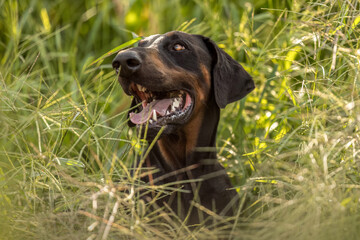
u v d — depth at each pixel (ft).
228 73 26.48
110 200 21.52
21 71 35.22
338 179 22.56
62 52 39.63
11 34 35.96
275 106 31.91
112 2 40.65
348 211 21.33
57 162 25.03
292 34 32.73
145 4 40.34
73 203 22.72
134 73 23.15
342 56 26.40
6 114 26.78
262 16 36.24
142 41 25.96
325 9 28.96
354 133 23.07
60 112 26.45
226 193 25.39
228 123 32.55
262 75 33.22
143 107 25.66
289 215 21.01
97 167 29.14
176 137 25.31
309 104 27.40
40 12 40.81
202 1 39.40
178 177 25.09
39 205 23.81
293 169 24.11
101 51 39.37
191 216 24.16
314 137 24.58
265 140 27.30
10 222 21.93
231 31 35.86
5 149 25.36
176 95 25.18
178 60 24.93
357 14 27.73
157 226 23.26
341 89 25.91
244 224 22.52
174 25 38.63
